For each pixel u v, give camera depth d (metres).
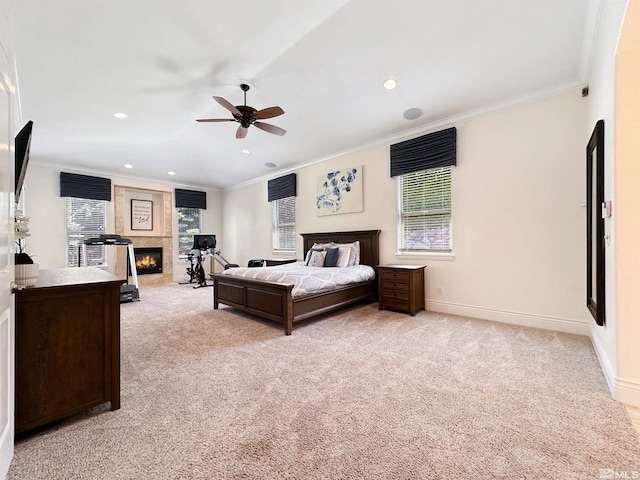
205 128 5.07
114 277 2.01
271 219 7.12
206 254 7.46
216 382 2.14
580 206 3.10
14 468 1.33
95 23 2.49
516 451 1.42
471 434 1.54
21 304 1.52
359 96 3.79
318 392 1.99
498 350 2.71
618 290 1.86
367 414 1.73
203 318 3.95
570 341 2.90
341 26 2.70
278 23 2.63
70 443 1.49
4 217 1.27
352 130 4.62
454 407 1.80
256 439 1.52
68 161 6.09
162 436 1.55
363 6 2.49
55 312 1.62
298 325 3.57
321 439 1.52
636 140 1.83
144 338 3.13
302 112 4.27
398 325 3.54
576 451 1.41
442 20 2.60
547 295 3.31
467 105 3.72
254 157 6.16
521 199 3.47
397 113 4.05
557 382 2.09
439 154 4.07
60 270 2.79
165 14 2.44
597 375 2.19
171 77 3.39
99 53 2.89
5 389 1.28
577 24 2.49
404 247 4.64
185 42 2.81
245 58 3.12
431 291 4.27
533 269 3.40
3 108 1.25
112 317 1.81
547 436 1.52
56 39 2.66
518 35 2.67
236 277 4.02
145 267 7.42
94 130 4.82
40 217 5.95
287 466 1.33
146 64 3.12
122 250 6.96
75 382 1.68
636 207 1.83
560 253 3.22
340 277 4.01
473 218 3.84
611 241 1.97
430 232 4.34
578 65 2.93
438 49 2.92
